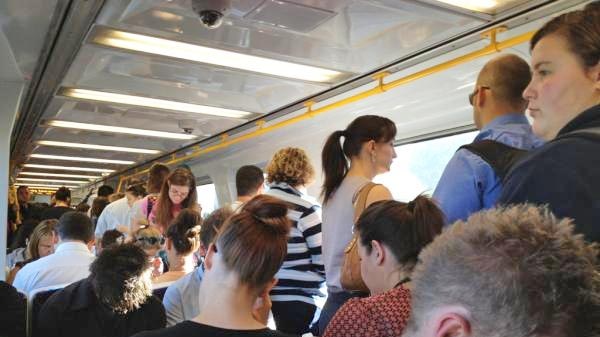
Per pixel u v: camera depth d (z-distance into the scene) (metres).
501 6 2.59
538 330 0.57
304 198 2.71
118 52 3.26
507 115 1.69
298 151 2.80
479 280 0.60
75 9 2.60
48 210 5.69
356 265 1.86
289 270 2.59
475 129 3.79
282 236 1.34
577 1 2.35
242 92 4.37
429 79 3.49
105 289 2.00
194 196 4.04
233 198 7.27
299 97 4.32
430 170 4.19
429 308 0.64
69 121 5.63
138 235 3.33
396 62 3.37
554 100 1.17
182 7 2.63
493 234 0.63
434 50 3.11
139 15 2.71
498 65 1.71
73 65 3.53
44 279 2.70
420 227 1.45
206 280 1.35
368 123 2.31
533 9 2.52
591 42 1.11
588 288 0.59
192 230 2.83
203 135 6.32
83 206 7.46
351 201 2.19
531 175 1.01
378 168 2.33
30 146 7.66
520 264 0.59
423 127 4.14
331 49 3.21
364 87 3.88
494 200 1.47
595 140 0.97
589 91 1.13
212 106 4.71
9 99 3.89
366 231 1.56
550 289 0.57
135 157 8.70
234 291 1.29
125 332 2.04
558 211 0.94
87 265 2.80
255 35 2.99
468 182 1.53
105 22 2.79
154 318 2.12
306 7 2.61
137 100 4.53
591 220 0.90
